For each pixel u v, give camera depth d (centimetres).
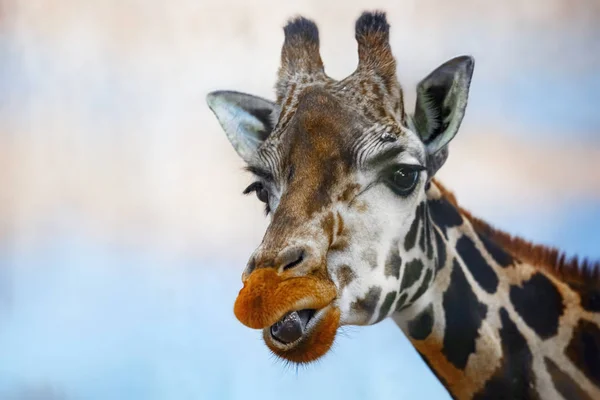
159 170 2717
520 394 1488
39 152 2808
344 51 2712
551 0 2748
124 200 2658
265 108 1497
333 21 2738
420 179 1477
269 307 1456
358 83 1478
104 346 2141
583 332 1489
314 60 1487
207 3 2833
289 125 1476
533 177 2455
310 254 1462
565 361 1488
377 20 1484
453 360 1489
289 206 1467
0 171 2700
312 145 1471
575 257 1497
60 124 2831
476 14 2756
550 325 1490
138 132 2798
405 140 1473
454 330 1488
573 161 2458
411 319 1488
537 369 1488
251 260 1463
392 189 1473
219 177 2641
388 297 1474
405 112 1482
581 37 2720
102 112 2831
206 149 2712
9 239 2548
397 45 2711
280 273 1459
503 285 1491
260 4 2800
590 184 2433
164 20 2861
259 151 1480
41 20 2919
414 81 2077
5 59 2884
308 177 1470
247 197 2555
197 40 2836
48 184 2733
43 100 2864
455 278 1489
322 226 1466
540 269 1495
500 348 1488
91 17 2922
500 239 1500
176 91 2819
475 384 1488
